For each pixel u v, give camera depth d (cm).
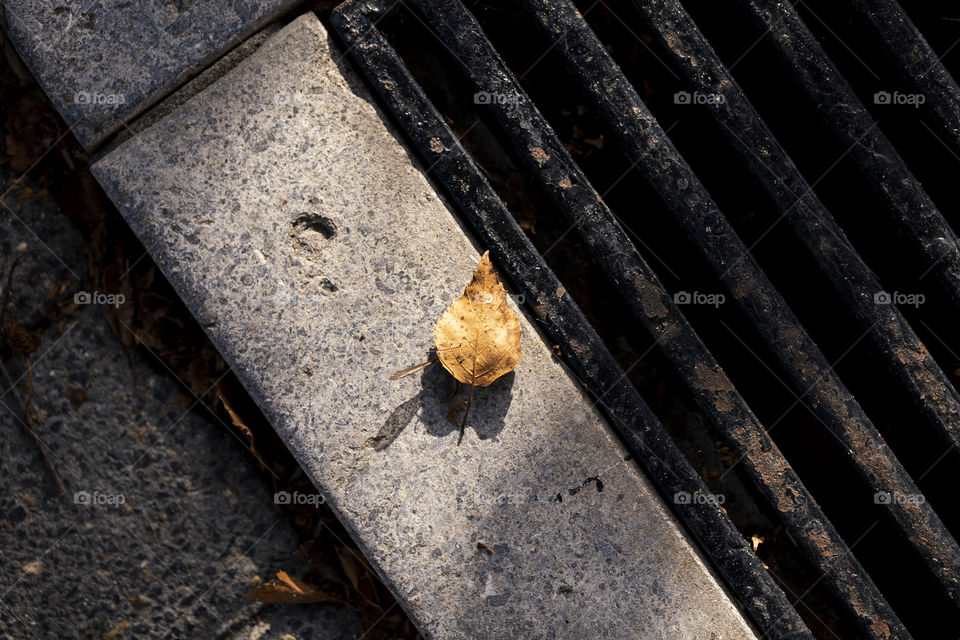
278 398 61
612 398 62
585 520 62
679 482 62
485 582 62
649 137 62
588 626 62
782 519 63
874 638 62
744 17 63
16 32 61
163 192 61
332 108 62
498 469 62
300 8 62
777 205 62
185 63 61
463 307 60
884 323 62
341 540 64
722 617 62
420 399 62
